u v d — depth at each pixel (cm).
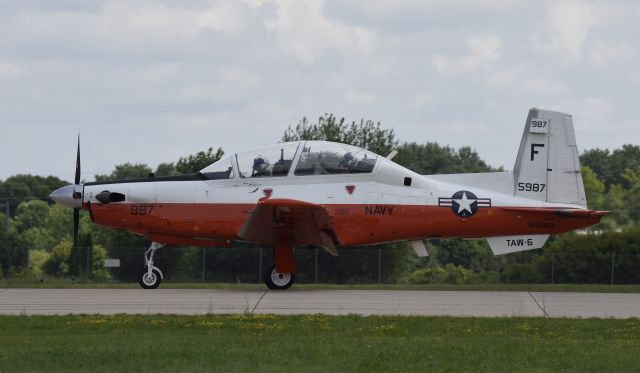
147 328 4391
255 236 6331
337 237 6291
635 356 3734
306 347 3856
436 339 4119
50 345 3903
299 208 5844
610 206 15400
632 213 15050
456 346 3919
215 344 3934
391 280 11150
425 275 12450
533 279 11531
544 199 6944
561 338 4200
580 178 6969
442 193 6694
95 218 6606
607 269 10750
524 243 6906
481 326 4538
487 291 6644
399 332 4338
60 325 4459
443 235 6756
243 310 5122
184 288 6706
